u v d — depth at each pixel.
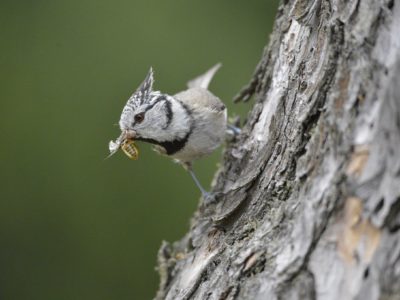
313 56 6.57
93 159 14.52
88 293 14.16
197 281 6.75
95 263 14.21
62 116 14.78
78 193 14.34
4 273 14.34
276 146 6.66
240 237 6.49
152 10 15.51
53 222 14.34
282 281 5.32
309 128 6.09
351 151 5.07
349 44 5.40
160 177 14.22
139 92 9.33
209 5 15.67
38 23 15.65
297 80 6.75
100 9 15.63
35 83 15.06
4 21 15.66
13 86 15.04
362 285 4.80
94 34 15.43
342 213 5.04
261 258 5.71
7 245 14.38
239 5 15.84
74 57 15.26
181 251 8.71
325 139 5.41
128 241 14.15
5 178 14.47
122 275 14.15
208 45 15.39
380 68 5.09
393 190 4.77
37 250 14.34
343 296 4.91
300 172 5.63
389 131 4.80
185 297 6.82
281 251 5.49
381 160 4.86
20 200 14.41
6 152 14.56
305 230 5.25
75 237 14.27
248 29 15.64
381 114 4.85
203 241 7.43
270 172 6.59
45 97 14.95
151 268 14.08
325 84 5.91
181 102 9.52
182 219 14.02
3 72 15.16
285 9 8.25
